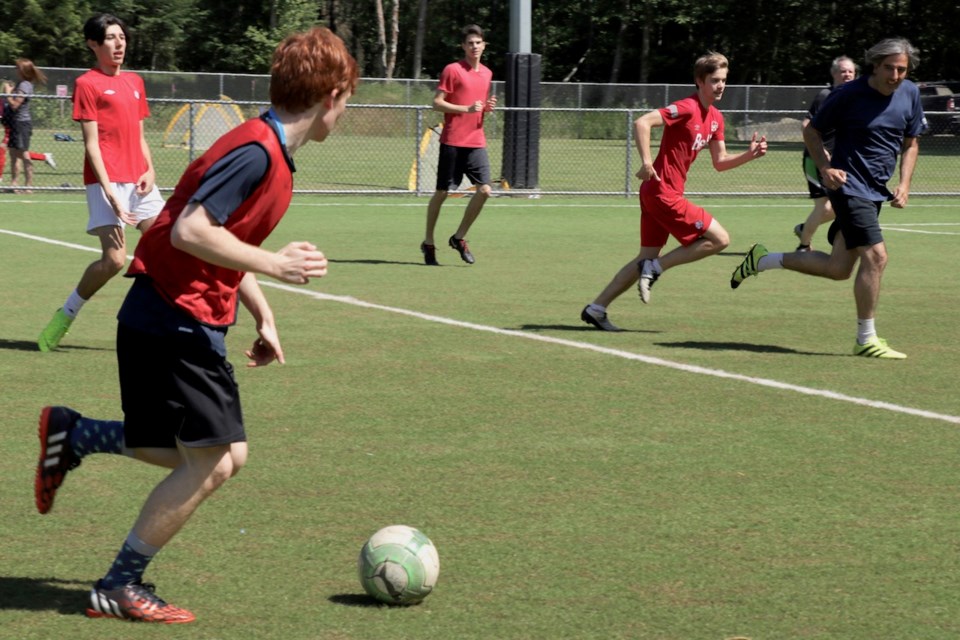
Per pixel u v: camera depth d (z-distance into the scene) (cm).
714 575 498
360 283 1390
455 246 1580
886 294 1383
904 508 595
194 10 7194
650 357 976
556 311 1216
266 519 562
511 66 2647
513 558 514
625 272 1095
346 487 613
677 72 7594
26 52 6662
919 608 466
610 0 7262
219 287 425
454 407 792
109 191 914
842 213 979
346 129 4716
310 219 2148
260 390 833
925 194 2850
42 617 446
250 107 3766
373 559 460
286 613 452
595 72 7756
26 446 680
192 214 401
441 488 614
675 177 1075
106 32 930
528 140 2659
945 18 6425
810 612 461
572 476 639
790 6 6962
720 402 820
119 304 1198
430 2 8200
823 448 706
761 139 1088
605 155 4000
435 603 464
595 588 481
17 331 1039
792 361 970
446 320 1145
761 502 600
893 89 958
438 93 1527
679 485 627
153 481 619
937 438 732
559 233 1992
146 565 445
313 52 414
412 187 2650
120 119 934
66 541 529
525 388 854
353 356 959
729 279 1502
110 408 771
